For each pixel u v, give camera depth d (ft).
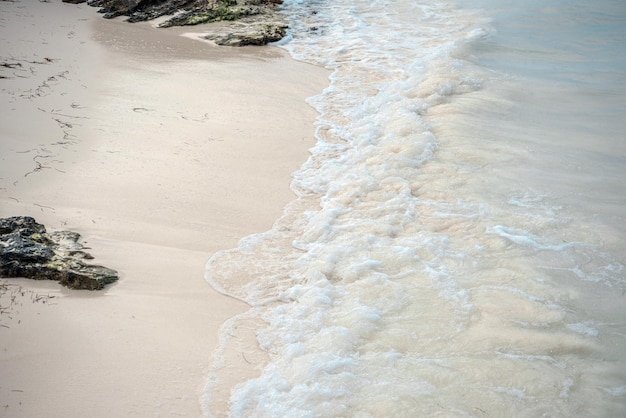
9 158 29.12
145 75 41.34
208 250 24.38
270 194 28.58
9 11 53.42
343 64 45.80
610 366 18.26
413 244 24.22
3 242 22.50
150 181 28.63
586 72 43.34
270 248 24.68
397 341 19.30
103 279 21.84
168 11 55.67
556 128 34.37
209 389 17.87
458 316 20.30
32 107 34.58
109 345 19.15
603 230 24.75
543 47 48.85
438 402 16.97
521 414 16.60
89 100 36.42
